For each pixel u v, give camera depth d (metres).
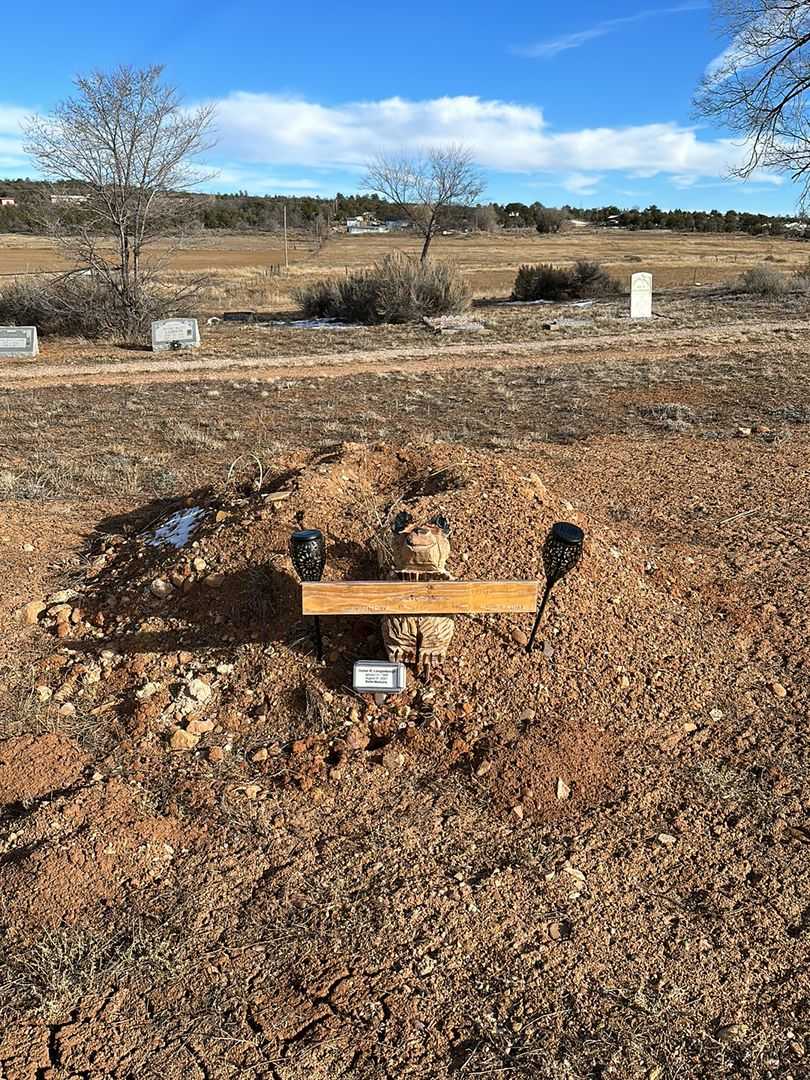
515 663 4.13
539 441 10.06
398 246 74.56
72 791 3.49
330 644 4.27
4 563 6.03
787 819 3.38
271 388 15.01
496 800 3.45
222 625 4.57
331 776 3.60
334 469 5.80
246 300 33.25
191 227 25.48
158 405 13.43
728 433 10.01
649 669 4.30
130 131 22.45
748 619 4.94
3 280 34.47
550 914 2.90
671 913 2.92
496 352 19.59
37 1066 2.39
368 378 16.14
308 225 83.06
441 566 3.85
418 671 4.04
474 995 2.61
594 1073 2.38
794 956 2.75
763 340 20.03
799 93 25.36
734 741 3.85
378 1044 2.46
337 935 2.81
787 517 6.67
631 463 8.54
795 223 88.25
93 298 23.64
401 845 3.22
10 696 4.27
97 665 4.50
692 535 6.30
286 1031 2.49
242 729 3.95
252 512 5.20
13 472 8.73
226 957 2.74
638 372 15.81
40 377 16.86
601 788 3.53
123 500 7.72
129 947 2.75
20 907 2.88
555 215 95.00
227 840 3.25
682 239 88.31
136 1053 2.43
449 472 5.83
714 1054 2.43
